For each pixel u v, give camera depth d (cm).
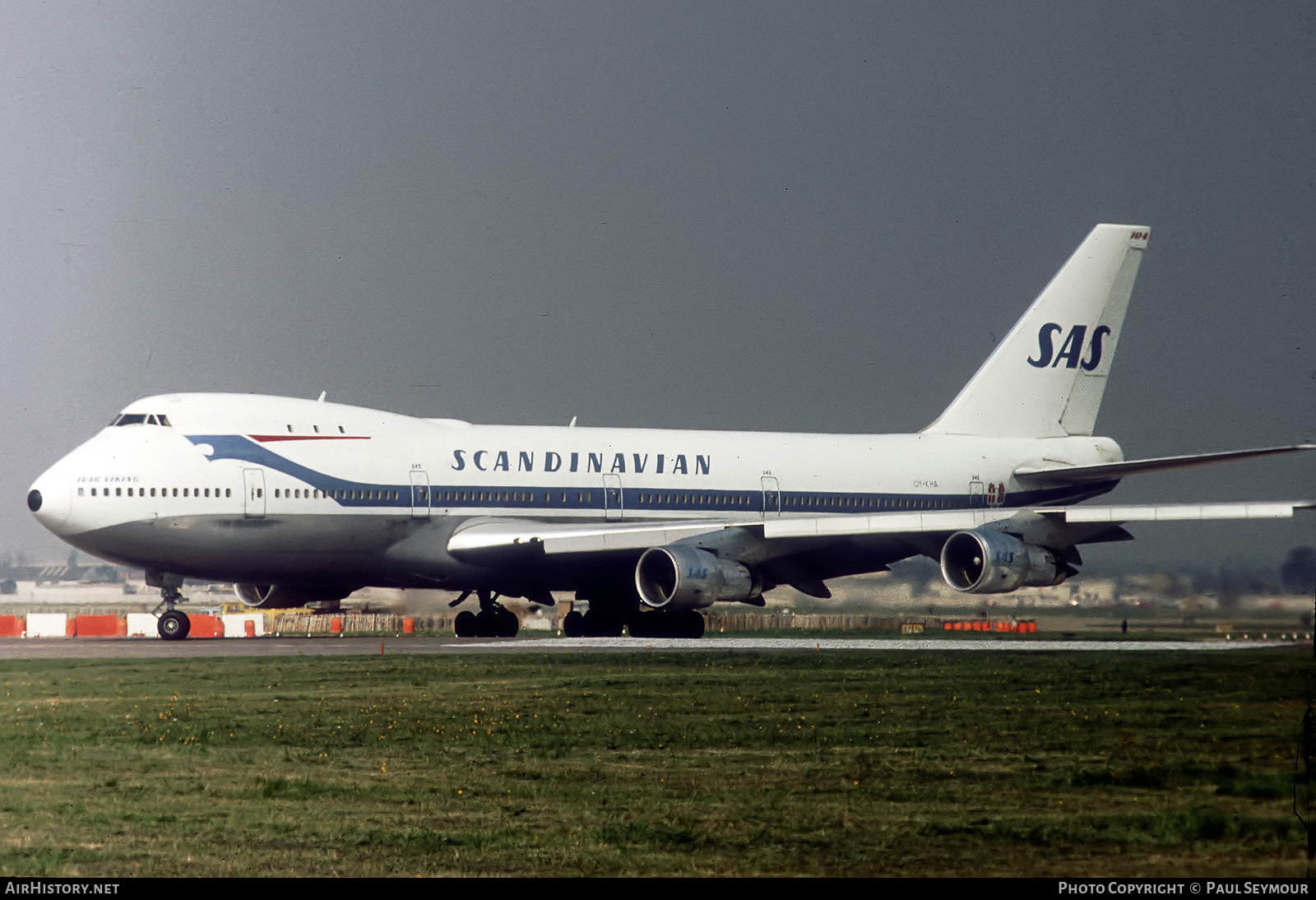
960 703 6444
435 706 6438
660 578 11481
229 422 11306
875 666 8462
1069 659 8794
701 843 3716
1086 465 14850
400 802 4234
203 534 11000
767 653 9575
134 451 10962
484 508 12056
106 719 5997
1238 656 7806
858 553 13400
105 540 10856
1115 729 5553
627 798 4281
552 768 4806
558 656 9419
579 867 3481
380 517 11606
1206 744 5150
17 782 4562
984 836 3788
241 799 4294
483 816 4041
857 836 3791
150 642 11456
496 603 13638
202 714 6159
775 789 4412
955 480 14200
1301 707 5900
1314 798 4203
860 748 5181
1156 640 10744
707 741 5344
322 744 5334
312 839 3769
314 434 11538
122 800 4281
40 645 10825
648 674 7944
